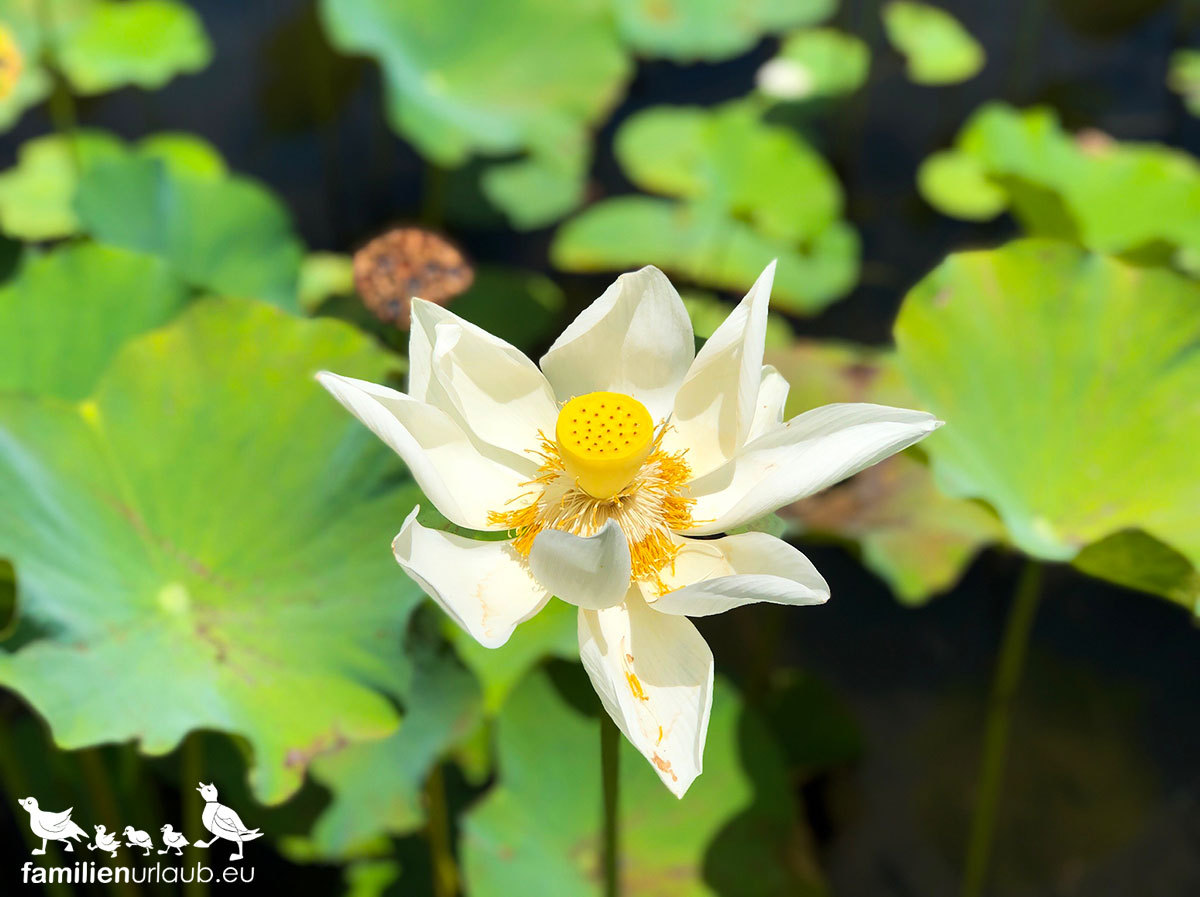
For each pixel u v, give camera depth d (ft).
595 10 6.34
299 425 4.12
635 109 7.55
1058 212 5.29
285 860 4.83
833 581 5.56
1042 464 4.35
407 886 4.81
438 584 3.56
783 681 5.22
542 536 3.49
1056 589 5.51
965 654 5.34
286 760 3.91
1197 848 4.98
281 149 7.15
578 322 3.71
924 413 3.55
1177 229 5.67
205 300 4.16
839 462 3.56
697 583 3.53
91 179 4.96
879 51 8.00
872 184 7.17
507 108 6.10
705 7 7.59
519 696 4.51
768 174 5.98
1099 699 5.24
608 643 3.60
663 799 4.50
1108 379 4.37
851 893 4.98
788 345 4.85
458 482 3.69
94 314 4.46
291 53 7.52
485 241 6.78
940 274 4.39
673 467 3.71
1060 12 8.01
